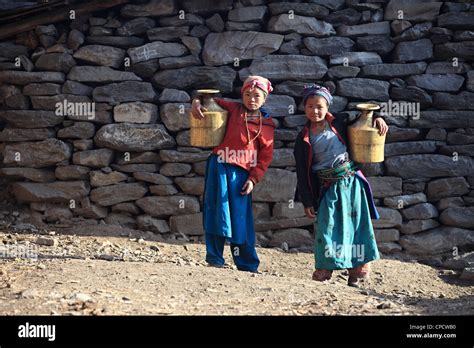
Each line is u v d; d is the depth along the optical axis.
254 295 5.82
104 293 5.51
